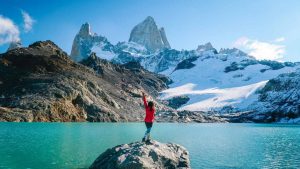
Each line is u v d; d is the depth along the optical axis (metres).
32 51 181.25
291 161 37.22
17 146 40.06
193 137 69.56
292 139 70.31
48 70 158.12
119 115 151.88
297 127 149.00
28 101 122.94
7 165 28.31
